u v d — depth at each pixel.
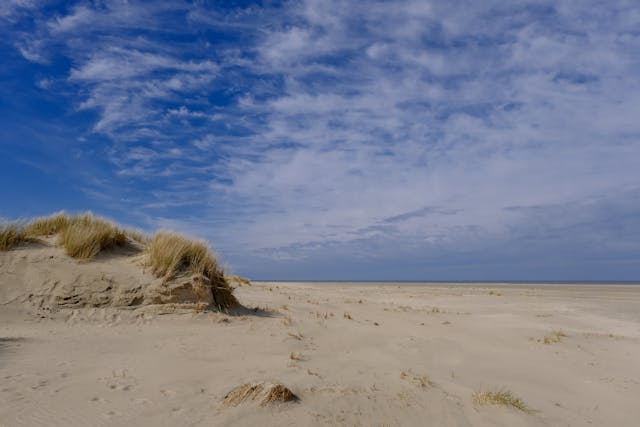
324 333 8.19
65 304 8.23
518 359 7.12
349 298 17.86
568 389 5.69
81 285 8.68
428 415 4.29
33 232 10.45
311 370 5.47
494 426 4.16
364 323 9.76
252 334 7.64
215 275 10.12
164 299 8.84
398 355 6.79
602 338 9.41
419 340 7.98
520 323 11.52
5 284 8.34
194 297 9.16
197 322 8.41
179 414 3.78
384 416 4.14
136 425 3.50
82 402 3.93
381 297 20.45
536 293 25.23
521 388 5.55
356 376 5.38
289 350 6.62
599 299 20.45
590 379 6.19
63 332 7.10
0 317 7.49
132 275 9.24
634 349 8.32
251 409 3.94
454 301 18.80
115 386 4.44
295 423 3.75
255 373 5.18
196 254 10.07
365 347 7.25
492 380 5.81
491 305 17.08
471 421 4.24
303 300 14.14
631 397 5.46
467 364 6.57
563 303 17.83
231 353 6.25
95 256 9.75
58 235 10.28
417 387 5.11
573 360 7.25
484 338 8.72
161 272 9.36
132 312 8.41
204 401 4.13
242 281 19.72
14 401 3.83
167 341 6.82
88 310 8.24
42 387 4.26
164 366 5.32
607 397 5.43
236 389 4.32
